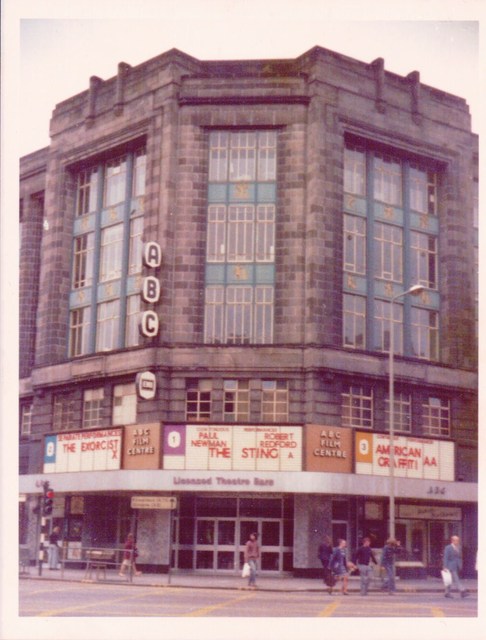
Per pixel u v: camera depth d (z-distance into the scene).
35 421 44.41
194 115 40.03
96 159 44.25
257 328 38.72
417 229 43.00
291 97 39.56
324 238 38.66
